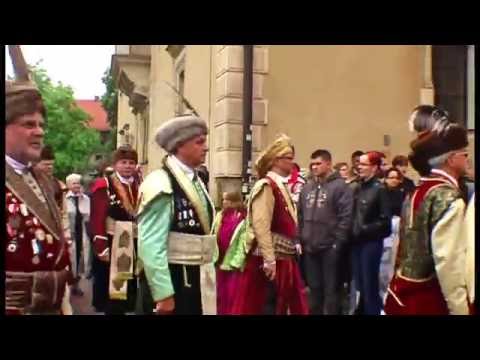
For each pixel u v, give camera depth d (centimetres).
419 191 329
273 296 459
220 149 992
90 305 684
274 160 463
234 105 978
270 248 447
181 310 336
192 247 337
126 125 2420
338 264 594
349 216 591
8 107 254
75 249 789
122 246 522
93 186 553
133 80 2009
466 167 332
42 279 259
